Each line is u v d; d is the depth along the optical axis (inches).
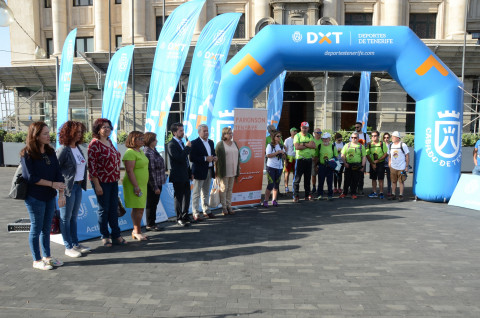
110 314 138.9
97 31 952.9
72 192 201.9
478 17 848.9
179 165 265.9
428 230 257.1
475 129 797.9
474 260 198.7
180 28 334.3
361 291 159.9
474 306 146.3
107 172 215.9
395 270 184.4
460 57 737.0
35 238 182.2
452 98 342.3
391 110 835.4
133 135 226.1
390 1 845.2
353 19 873.5
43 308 143.3
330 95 817.5
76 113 947.3
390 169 362.6
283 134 915.4
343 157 372.2
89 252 212.4
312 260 198.4
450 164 345.4
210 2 874.1
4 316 136.6
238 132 322.7
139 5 882.8
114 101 407.2
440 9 857.5
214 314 139.2
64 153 196.4
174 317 137.1
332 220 285.0
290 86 903.1
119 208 233.0
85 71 820.0
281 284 167.2
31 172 172.7
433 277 175.6
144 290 160.4
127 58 398.9
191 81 334.6
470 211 316.2
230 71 358.0
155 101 345.1
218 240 234.8
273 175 333.1
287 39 346.6
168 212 301.9
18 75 857.5
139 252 212.5
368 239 235.8
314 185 395.5
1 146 703.7
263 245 223.9
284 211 317.7
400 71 351.6
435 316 137.9
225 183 302.5
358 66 356.5
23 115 960.9
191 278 173.9
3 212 313.9
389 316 137.8
